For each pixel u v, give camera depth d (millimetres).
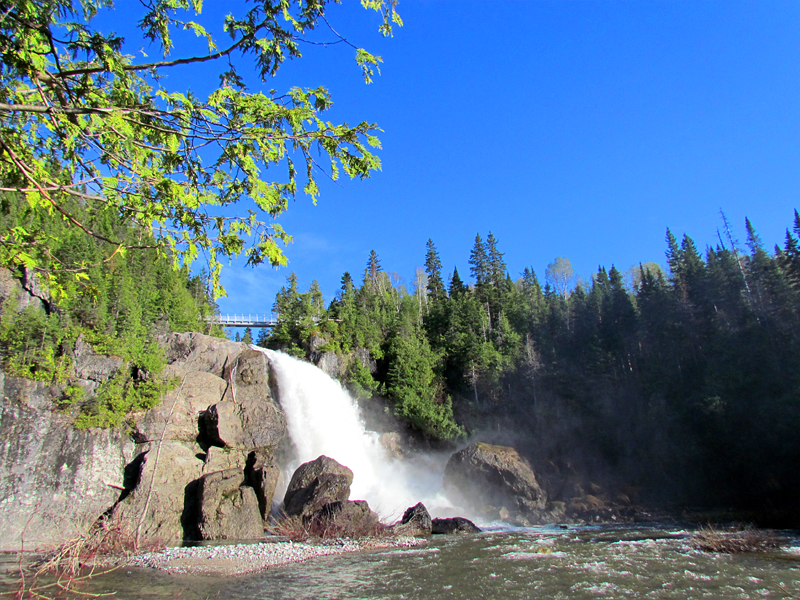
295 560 20031
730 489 37812
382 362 60875
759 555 18328
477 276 84375
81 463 31766
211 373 40719
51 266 7430
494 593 13953
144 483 30578
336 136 6914
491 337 67188
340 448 44875
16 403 31812
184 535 29531
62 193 6484
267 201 6988
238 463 35125
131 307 40531
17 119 6906
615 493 39062
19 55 5367
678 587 13953
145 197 6730
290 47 6898
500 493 37312
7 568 19156
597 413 47625
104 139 6586
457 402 56656
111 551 20047
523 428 50156
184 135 6445
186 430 35375
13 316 34375
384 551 21859
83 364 35219
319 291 78125
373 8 6863
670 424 43156
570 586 14430
